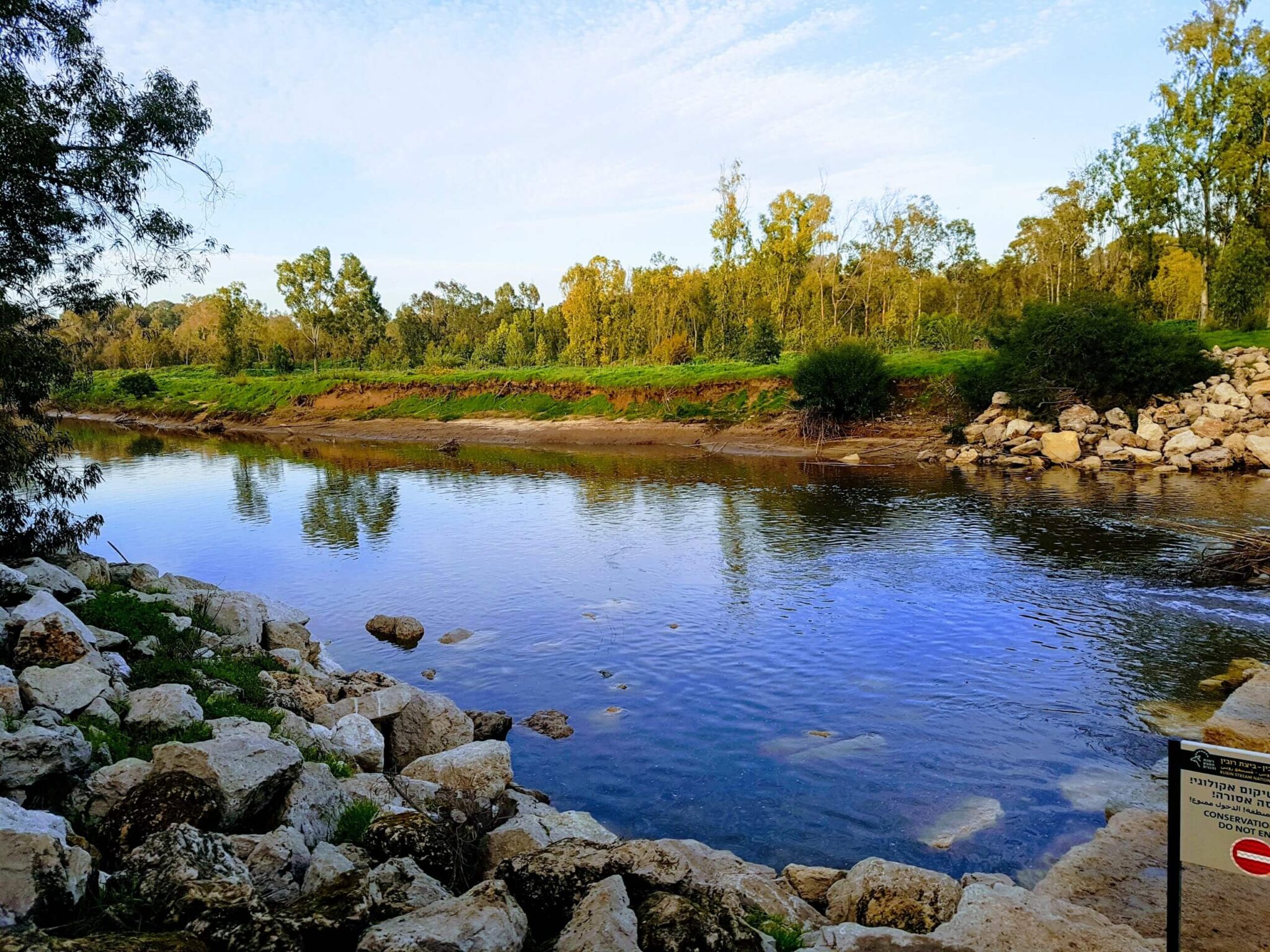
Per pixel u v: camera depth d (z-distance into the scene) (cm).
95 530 1748
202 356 13225
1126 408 4009
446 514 3250
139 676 1084
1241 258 5006
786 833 1004
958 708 1342
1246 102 5188
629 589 2102
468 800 886
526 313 10400
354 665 1648
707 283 9006
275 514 3353
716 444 5081
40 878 507
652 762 1200
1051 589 1941
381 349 10681
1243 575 1938
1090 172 6556
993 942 603
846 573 2158
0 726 750
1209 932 682
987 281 8469
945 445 4322
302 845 689
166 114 1584
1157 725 1246
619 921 540
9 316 1534
